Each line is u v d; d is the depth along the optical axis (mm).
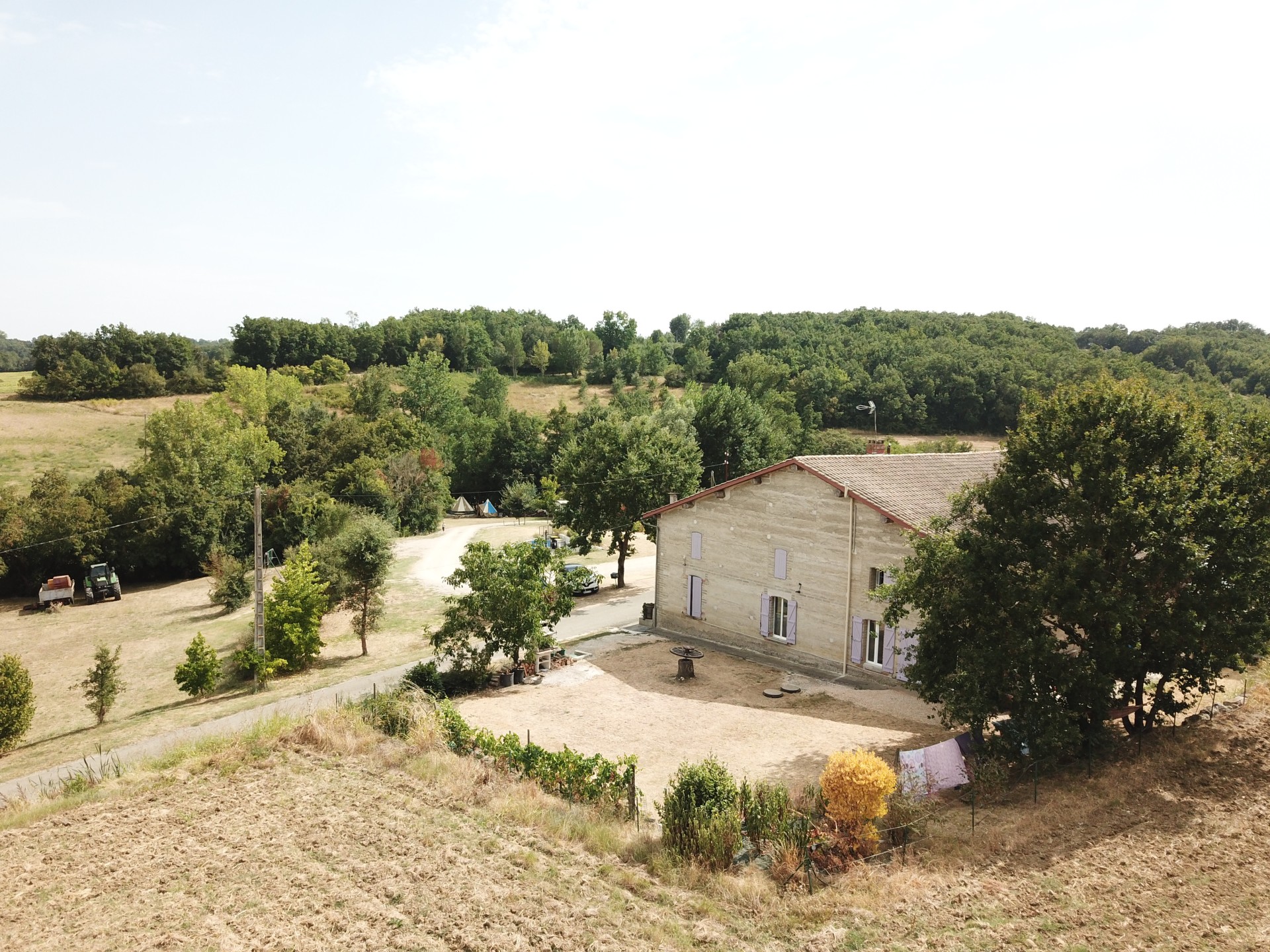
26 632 43125
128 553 56344
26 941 11758
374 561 33656
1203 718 20359
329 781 17891
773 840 14523
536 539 29875
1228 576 16516
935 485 30156
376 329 149125
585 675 28484
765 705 24875
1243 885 12820
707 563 33562
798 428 85062
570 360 152750
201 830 15453
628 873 13688
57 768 21922
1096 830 14797
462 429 96500
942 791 17281
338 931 11875
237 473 61594
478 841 14867
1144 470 17328
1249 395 82500
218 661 32562
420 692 22812
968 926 11781
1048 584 16375
